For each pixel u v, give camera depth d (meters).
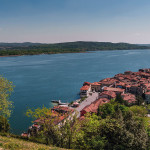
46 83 156.12
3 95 43.72
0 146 21.67
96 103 91.31
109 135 31.91
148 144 30.78
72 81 166.75
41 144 28.94
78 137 30.83
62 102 108.25
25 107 96.50
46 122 31.48
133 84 139.38
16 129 70.62
